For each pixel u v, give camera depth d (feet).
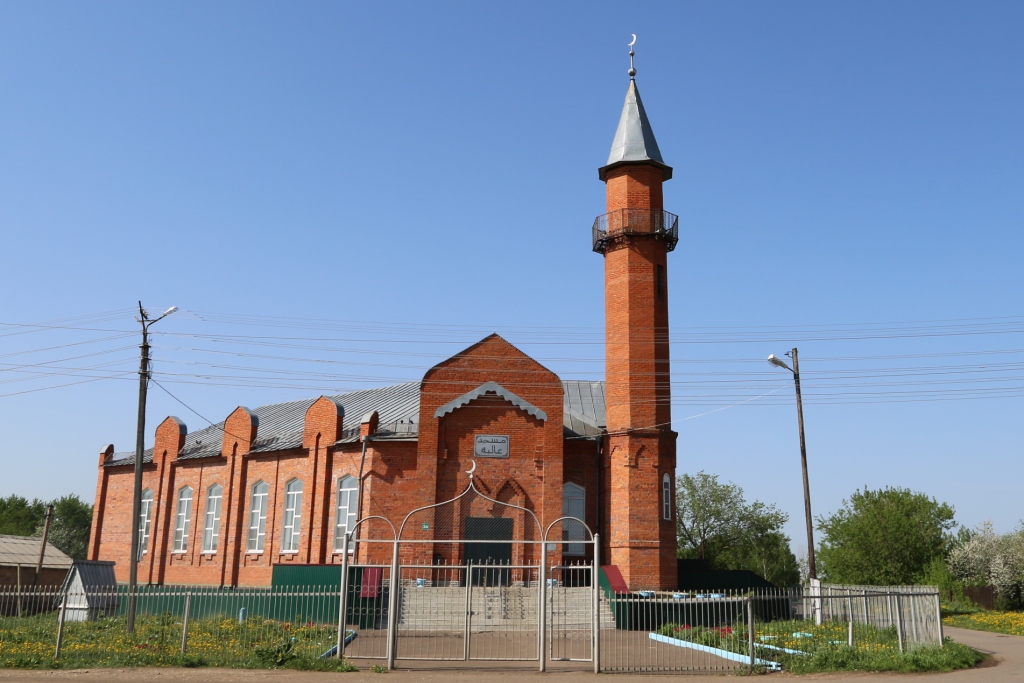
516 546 118.42
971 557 181.57
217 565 143.64
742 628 80.23
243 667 64.75
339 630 67.26
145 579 154.30
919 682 59.82
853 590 96.22
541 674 62.80
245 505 144.15
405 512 122.21
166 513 156.15
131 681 57.77
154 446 162.81
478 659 70.13
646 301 126.00
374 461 124.26
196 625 85.15
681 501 213.05
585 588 107.86
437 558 117.08
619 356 125.18
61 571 172.35
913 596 76.07
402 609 101.60
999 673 64.44
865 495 220.84
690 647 78.48
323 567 105.19
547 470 120.67
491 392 122.52
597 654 64.23
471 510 119.14
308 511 132.36
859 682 60.49
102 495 170.30
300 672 62.75
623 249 128.16
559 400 123.34
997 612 152.35
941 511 212.43
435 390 121.90
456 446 121.19
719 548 211.41
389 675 61.72
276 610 101.55
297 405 174.70
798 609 107.65
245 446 145.79
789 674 64.03
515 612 101.55
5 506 308.60
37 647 69.31
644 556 116.98
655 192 130.11
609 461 123.75
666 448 122.31
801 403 104.88
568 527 125.39
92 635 76.95
